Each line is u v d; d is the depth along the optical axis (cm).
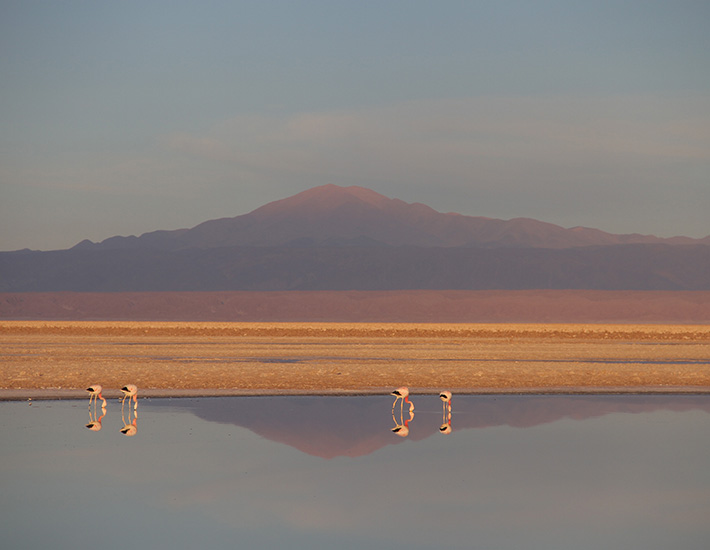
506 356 14375
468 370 10938
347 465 5091
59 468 4928
